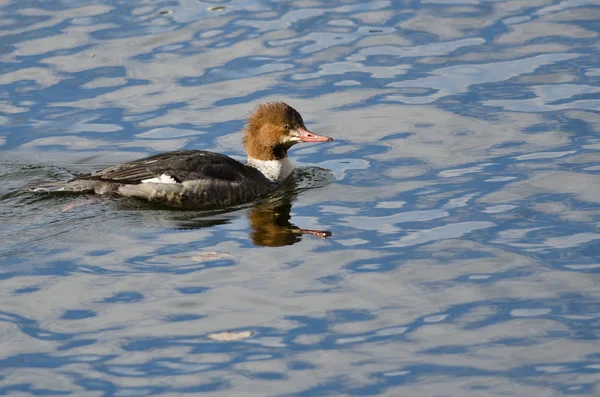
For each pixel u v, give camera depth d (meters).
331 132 18.33
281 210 15.33
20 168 17.00
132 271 13.12
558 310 12.15
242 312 12.17
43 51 21.08
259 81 20.02
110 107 19.25
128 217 14.84
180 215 15.02
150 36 21.62
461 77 20.05
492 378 10.91
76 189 15.50
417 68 20.41
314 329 11.83
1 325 11.88
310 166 17.28
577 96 19.12
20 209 14.98
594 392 10.62
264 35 21.66
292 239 14.12
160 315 12.10
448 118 18.59
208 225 14.65
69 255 13.54
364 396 10.61
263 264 13.31
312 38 21.55
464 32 21.66
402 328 11.84
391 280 12.93
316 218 14.95
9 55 20.91
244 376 10.95
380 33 21.70
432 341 11.57
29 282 12.82
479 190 15.79
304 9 22.77
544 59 20.52
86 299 12.45
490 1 23.00
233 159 16.36
